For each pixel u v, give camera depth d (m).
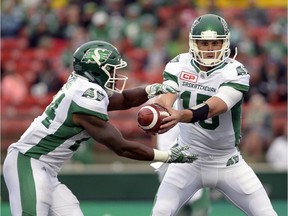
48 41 47.69
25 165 19.70
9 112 41.66
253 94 42.78
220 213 33.12
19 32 48.91
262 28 50.22
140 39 46.53
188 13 49.25
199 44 20.95
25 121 41.56
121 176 35.97
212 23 20.83
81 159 38.25
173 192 21.83
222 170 21.80
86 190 35.91
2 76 45.88
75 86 19.58
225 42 21.00
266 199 21.59
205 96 21.09
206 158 21.77
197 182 22.02
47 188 19.62
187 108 21.52
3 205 34.44
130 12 48.00
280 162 38.53
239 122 21.72
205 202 26.64
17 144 20.03
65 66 43.72
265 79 43.53
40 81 43.66
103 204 35.31
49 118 19.77
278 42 47.41
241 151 40.19
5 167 20.06
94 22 46.34
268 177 36.38
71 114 19.42
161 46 46.19
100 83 20.03
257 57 46.16
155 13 49.28
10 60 46.62
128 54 45.69
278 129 41.44
